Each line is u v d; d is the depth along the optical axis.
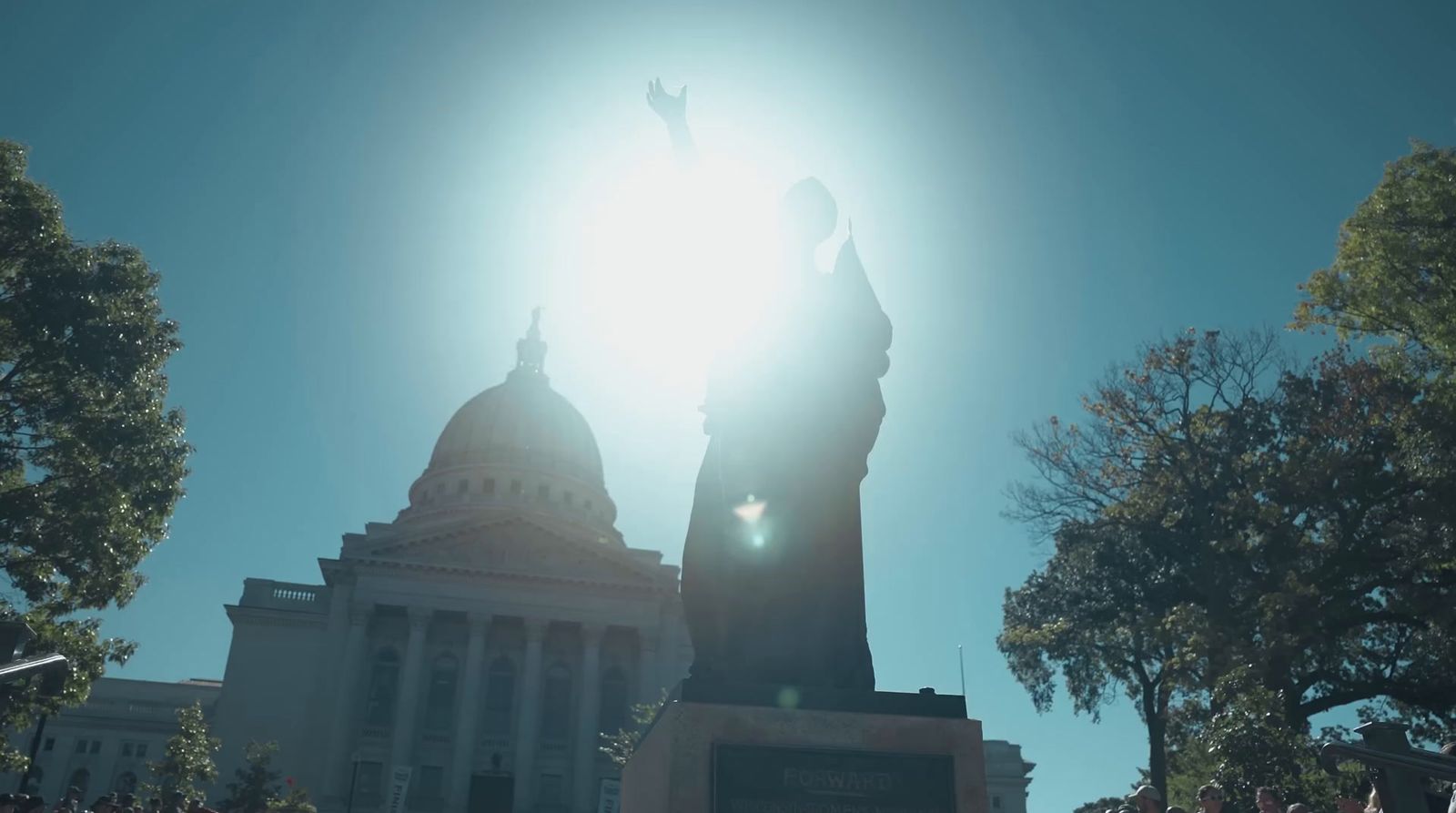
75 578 28.28
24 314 27.67
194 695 87.88
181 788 53.75
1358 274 28.83
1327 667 37.62
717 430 7.88
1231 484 38.56
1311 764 23.70
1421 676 36.38
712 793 6.14
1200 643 33.69
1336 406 37.16
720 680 6.71
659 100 8.28
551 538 86.25
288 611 84.94
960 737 6.54
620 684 86.00
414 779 79.38
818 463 7.54
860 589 7.44
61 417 28.59
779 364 7.76
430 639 84.75
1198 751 36.22
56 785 83.12
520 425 112.12
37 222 28.22
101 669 29.69
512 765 81.06
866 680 7.20
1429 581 35.06
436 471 109.75
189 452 31.12
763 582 7.30
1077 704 45.25
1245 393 40.09
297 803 61.97
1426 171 27.42
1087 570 42.91
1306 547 36.44
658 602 86.25
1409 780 8.91
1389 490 35.12
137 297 30.09
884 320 8.04
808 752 6.32
